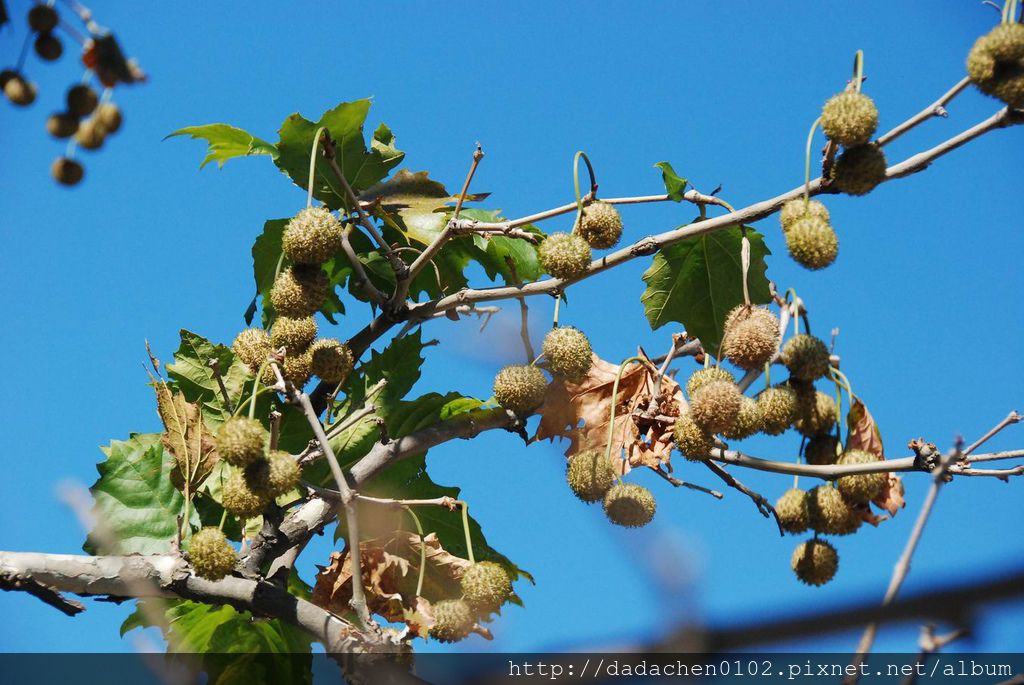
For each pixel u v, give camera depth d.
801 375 4.69
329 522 4.96
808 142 4.50
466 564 5.01
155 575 4.50
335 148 5.54
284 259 5.64
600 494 4.53
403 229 5.72
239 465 4.33
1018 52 4.36
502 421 5.32
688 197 5.08
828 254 4.38
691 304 5.75
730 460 4.64
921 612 0.94
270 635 5.07
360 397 5.57
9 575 4.38
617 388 4.98
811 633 0.97
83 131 2.72
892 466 4.51
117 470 5.22
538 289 4.91
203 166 5.75
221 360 5.50
